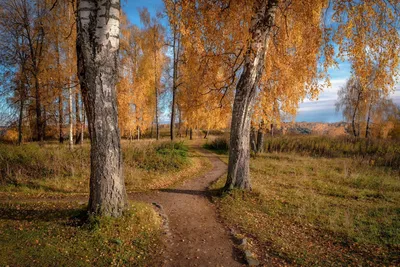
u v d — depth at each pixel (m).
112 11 4.53
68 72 13.48
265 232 5.21
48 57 14.56
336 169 12.62
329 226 5.53
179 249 4.40
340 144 19.84
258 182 9.46
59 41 13.49
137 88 22.86
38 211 5.38
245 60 7.58
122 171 4.94
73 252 3.75
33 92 15.96
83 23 4.38
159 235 4.75
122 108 20.25
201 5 7.29
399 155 14.61
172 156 12.91
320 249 4.56
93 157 4.69
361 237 5.00
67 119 15.75
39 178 9.41
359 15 6.36
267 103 12.55
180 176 11.24
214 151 21.88
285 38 9.37
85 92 4.55
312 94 8.91
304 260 4.08
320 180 10.10
